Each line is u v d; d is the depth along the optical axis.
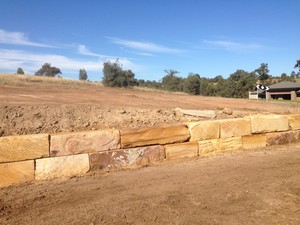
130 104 13.97
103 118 9.23
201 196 5.38
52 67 60.50
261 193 5.56
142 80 55.78
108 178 6.23
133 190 5.59
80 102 12.87
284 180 6.22
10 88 17.42
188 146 7.84
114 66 37.84
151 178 6.23
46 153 6.16
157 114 10.22
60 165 6.27
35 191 5.53
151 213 4.72
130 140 7.03
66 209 4.82
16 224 4.36
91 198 5.23
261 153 8.44
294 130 9.89
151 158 7.31
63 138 6.32
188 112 10.71
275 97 62.66
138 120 9.43
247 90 63.03
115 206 4.93
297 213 4.86
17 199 5.17
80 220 4.47
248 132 8.90
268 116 9.31
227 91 61.66
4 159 5.83
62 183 5.93
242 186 5.87
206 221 4.54
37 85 22.61
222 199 5.29
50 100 12.77
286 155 8.24
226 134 8.49
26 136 6.02
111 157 6.79
